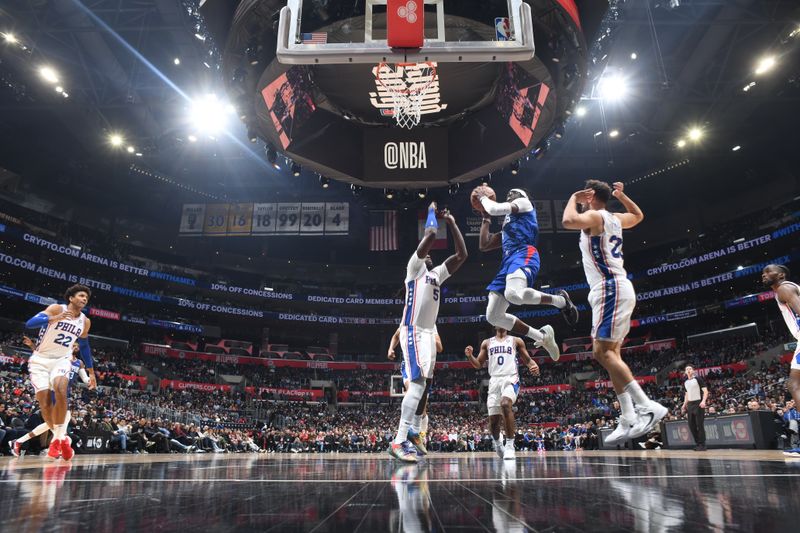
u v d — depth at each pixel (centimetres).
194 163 3850
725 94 2866
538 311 4678
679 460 525
